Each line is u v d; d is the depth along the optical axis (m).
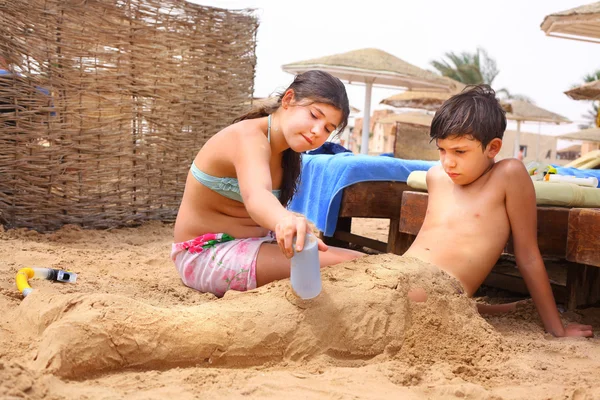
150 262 3.70
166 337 1.81
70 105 4.83
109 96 5.07
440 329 2.10
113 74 5.05
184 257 2.69
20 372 1.53
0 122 4.48
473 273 2.47
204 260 2.62
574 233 2.60
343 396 1.62
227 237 2.65
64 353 1.66
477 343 2.09
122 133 5.19
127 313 1.82
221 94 5.87
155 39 5.30
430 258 2.47
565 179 3.50
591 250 2.52
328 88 2.38
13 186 4.62
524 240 2.55
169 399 1.55
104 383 1.66
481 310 2.84
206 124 5.79
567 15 7.53
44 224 4.80
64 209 4.90
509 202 2.53
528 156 37.81
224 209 2.66
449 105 2.51
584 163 7.46
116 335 1.76
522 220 2.54
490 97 2.53
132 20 5.12
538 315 2.67
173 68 5.46
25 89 4.55
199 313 1.91
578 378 1.86
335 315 2.01
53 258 3.55
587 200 3.05
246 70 6.15
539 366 1.97
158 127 5.44
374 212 4.20
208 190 2.61
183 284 2.88
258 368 1.88
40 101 4.64
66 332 1.70
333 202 4.20
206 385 1.68
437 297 2.17
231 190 2.57
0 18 4.34
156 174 5.48
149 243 4.55
